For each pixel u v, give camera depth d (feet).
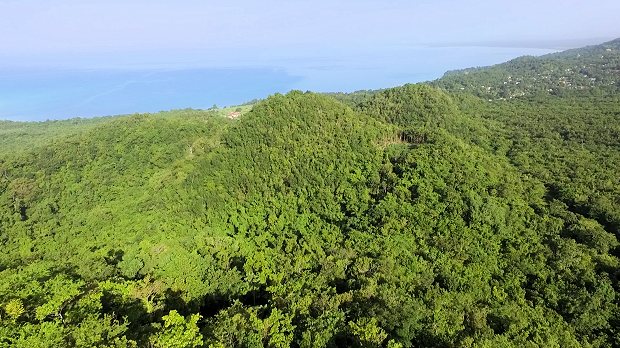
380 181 307.78
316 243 249.96
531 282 214.28
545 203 297.74
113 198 339.98
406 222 259.80
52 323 122.83
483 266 220.64
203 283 194.39
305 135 348.38
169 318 132.57
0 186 351.25
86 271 202.28
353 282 190.80
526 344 150.92
